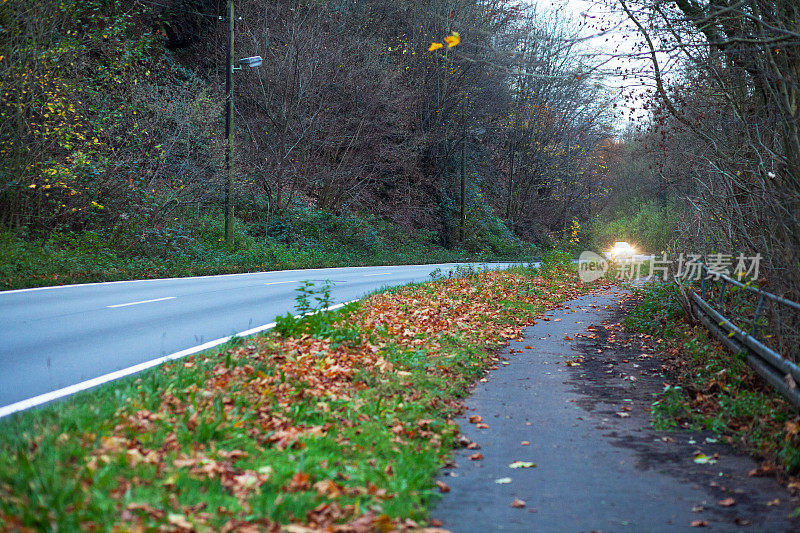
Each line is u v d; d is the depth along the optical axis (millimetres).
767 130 9328
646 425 6922
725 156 10305
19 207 18531
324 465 5035
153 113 22922
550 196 58250
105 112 20828
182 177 23328
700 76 10359
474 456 5809
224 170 24250
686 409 7195
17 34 17250
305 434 5746
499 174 57062
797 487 4980
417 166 43594
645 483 5199
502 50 7883
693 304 12398
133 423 5301
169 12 32000
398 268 28625
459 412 7309
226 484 4527
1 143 17141
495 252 48281
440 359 9469
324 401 6812
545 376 9336
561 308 17500
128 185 21141
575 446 6195
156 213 22109
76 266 17406
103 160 19734
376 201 40125
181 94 23453
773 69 7980
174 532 3715
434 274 21094
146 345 9492
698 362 9375
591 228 58656
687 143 12672
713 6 8141
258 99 32188
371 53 36219
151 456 4680
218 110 24172
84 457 4430
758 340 8203
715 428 6547
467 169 52000
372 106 35312
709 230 11531
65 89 18219
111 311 12344
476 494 4953
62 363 8188
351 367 8344
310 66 32000
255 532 3854
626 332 13250
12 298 13336
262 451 5293
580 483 5199
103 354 8789
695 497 4887
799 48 7621
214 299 14805
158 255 21594
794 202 7586
